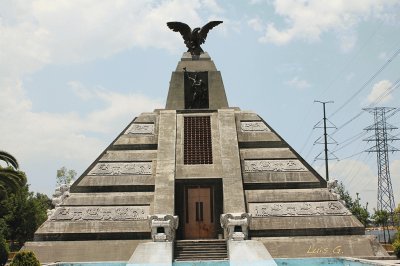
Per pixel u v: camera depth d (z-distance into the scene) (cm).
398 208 7525
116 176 3834
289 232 3488
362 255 3341
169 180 3691
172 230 3281
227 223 3291
